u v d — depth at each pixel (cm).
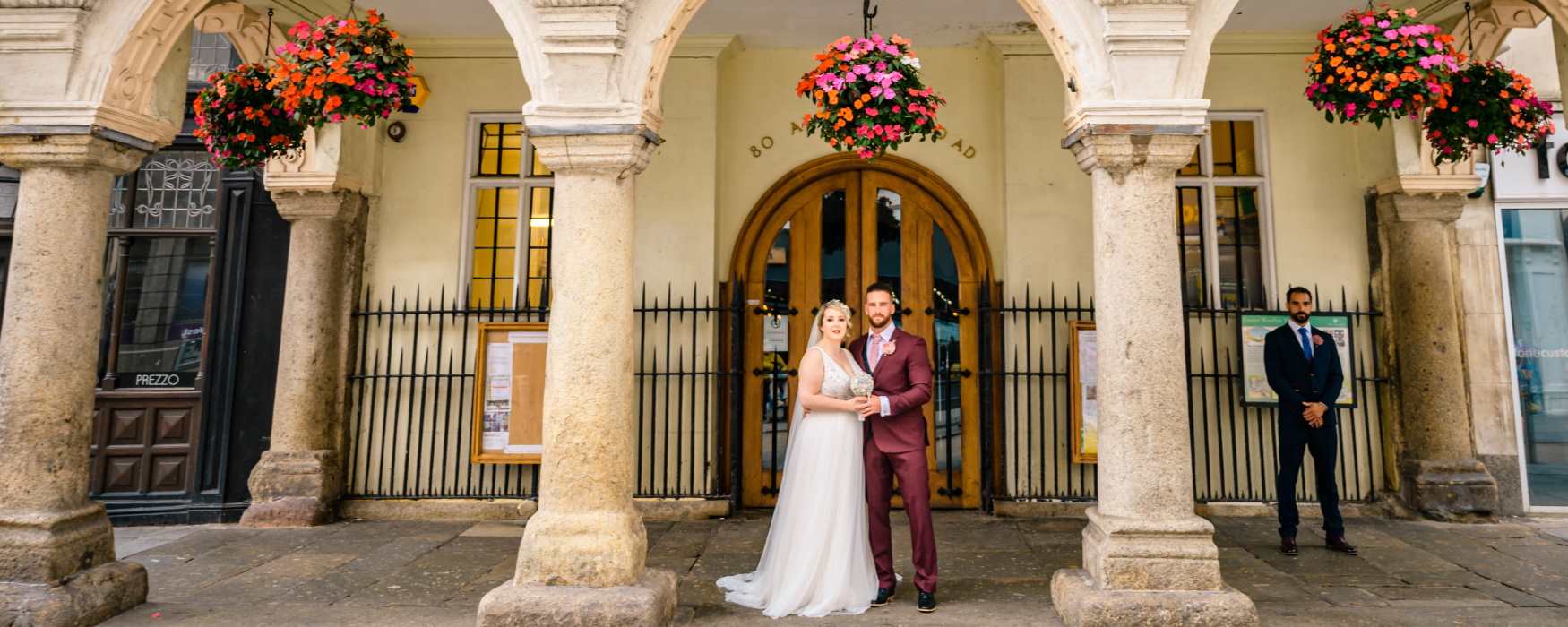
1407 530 524
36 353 363
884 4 549
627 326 365
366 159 603
